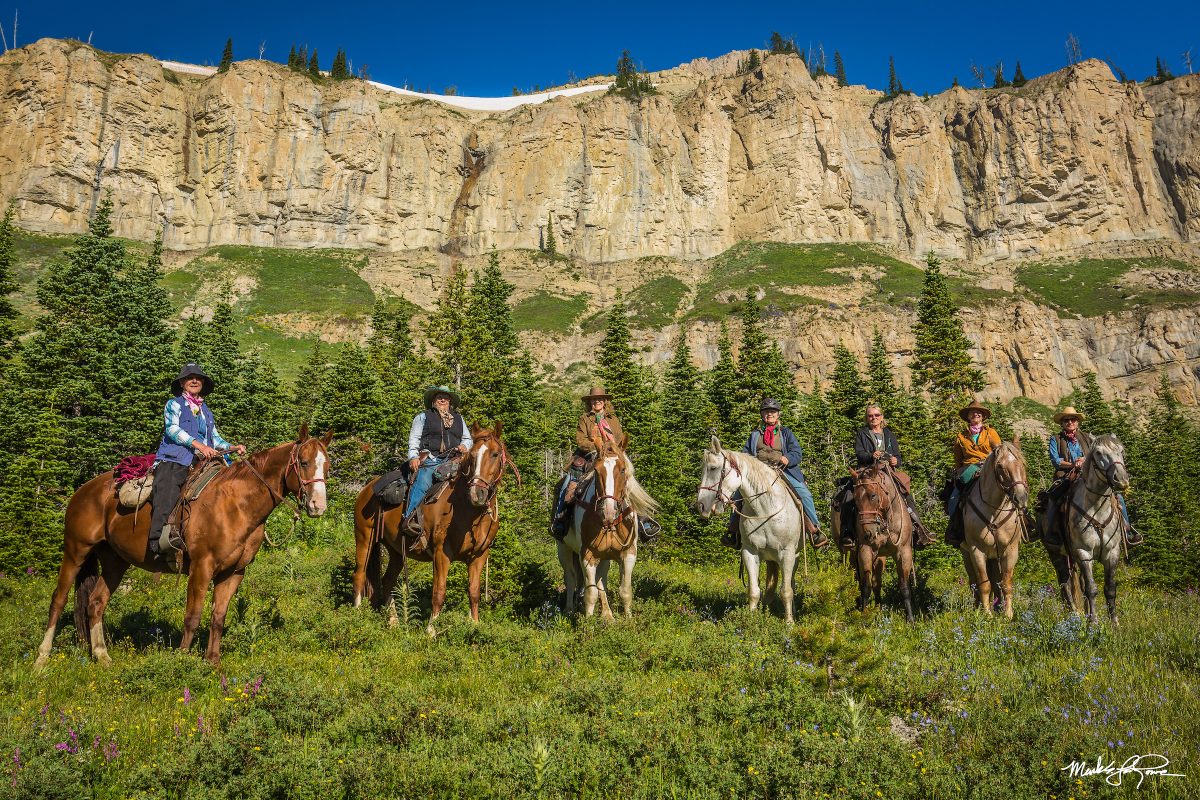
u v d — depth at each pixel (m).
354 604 9.98
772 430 10.52
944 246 139.12
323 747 4.85
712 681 6.54
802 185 138.38
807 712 5.51
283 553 16.41
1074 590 10.86
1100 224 134.88
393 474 9.73
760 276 117.94
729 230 141.50
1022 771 4.52
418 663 7.24
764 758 4.55
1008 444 9.45
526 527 23.20
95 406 22.53
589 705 5.78
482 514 8.91
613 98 144.38
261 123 126.38
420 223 134.62
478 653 7.67
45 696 6.14
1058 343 101.44
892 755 4.74
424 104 144.25
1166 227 134.00
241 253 116.75
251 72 127.00
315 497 7.40
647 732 5.12
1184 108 138.00
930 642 7.98
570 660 7.46
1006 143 140.75
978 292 106.25
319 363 50.78
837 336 94.06
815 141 140.50
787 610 9.24
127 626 8.80
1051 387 97.19
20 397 21.12
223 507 7.33
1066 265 129.00
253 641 7.81
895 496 9.64
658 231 138.12
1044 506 11.02
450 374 25.34
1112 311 105.62
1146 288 113.81
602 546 9.12
